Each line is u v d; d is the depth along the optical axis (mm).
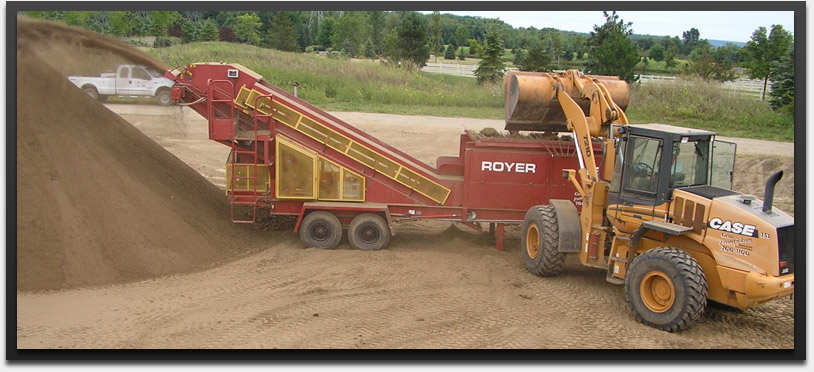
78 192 8984
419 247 10555
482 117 25625
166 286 8312
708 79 29797
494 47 34000
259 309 7594
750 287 6754
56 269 8133
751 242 6867
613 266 8289
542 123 10180
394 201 10336
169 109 20375
